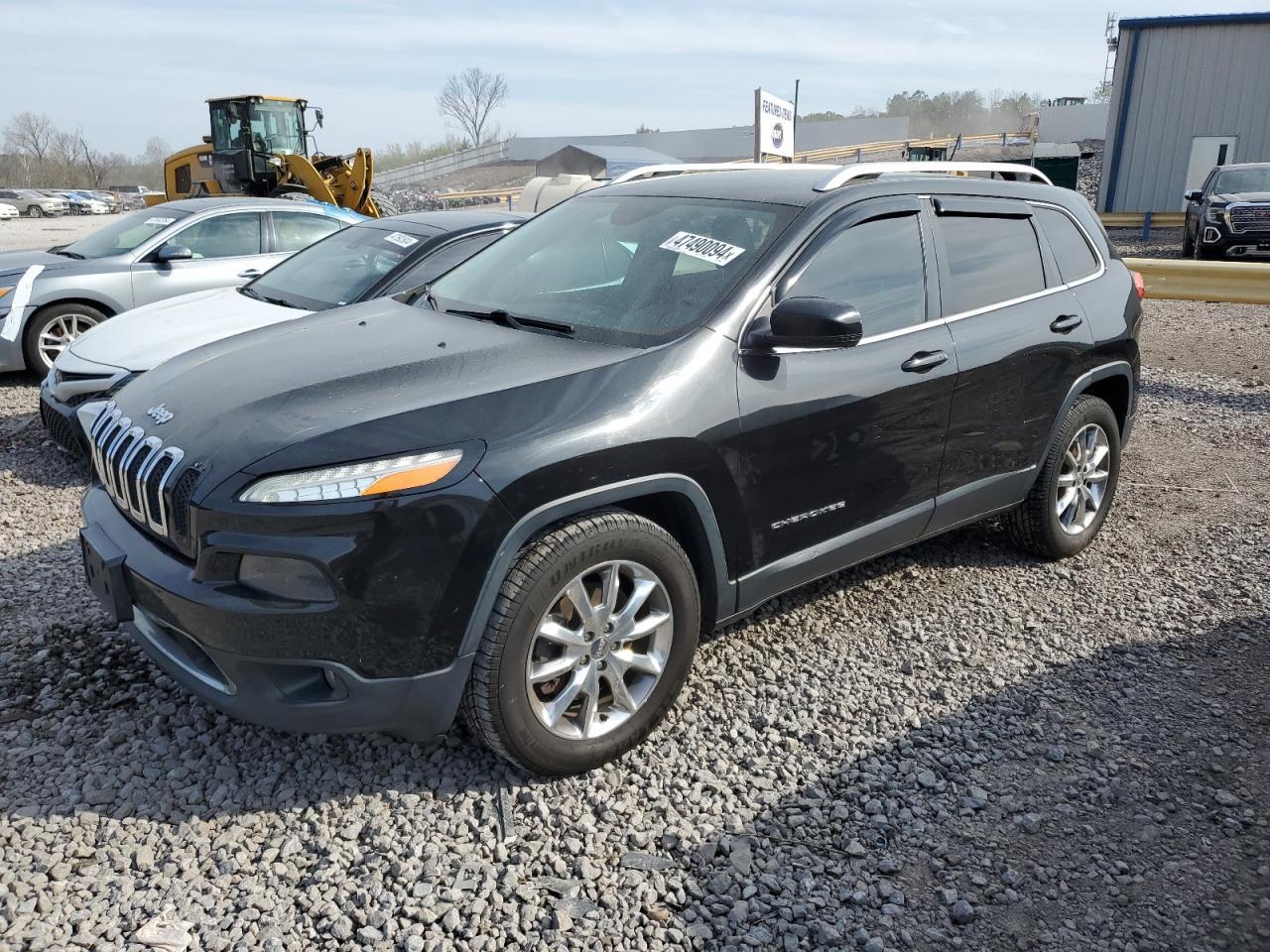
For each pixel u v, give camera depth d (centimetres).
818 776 296
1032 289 416
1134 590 430
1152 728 325
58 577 418
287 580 250
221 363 319
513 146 5850
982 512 411
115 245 806
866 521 357
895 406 349
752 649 371
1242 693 346
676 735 316
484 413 267
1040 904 247
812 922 239
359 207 1661
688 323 310
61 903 238
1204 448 645
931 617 401
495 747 277
